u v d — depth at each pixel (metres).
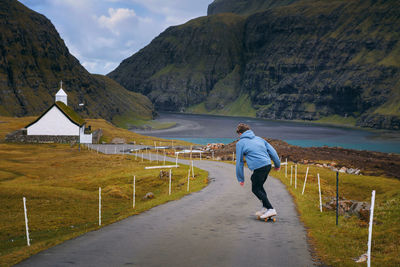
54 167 62.62
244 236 9.30
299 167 54.97
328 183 43.28
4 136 113.19
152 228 10.68
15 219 23.36
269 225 10.84
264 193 11.20
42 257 7.53
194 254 7.50
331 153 88.50
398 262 7.01
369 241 6.68
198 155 88.50
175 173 45.97
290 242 8.65
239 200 17.42
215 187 25.86
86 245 8.58
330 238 9.17
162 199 19.55
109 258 7.25
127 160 72.19
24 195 31.27
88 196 33.19
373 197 6.83
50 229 20.41
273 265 6.72
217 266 6.63
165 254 7.52
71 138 113.12
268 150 10.83
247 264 6.77
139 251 7.82
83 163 67.75
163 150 102.31
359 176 48.69
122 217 13.39
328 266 6.73
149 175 46.78
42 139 111.56
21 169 59.06
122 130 162.88
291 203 16.31
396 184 42.53
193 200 18.05
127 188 38.19
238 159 10.65
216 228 10.43
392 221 11.32
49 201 29.81
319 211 13.94
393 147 187.25
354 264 6.80
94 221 21.61
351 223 11.37
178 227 10.71
